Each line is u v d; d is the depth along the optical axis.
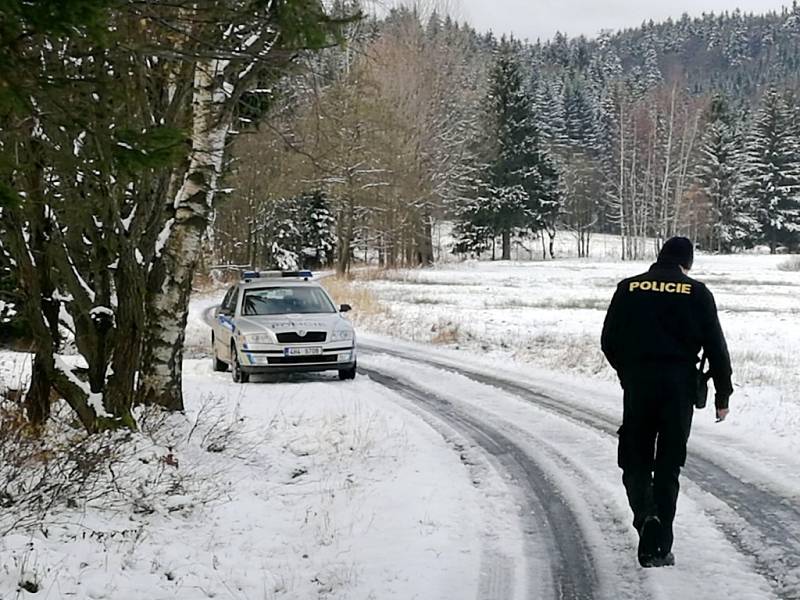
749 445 9.05
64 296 8.22
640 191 77.88
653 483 5.59
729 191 80.19
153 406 8.85
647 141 79.19
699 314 5.59
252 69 8.95
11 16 3.64
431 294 34.53
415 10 47.00
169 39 5.47
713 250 81.62
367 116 37.16
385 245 52.22
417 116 44.97
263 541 6.20
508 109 66.44
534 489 7.48
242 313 14.67
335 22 5.59
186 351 18.86
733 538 6.14
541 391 12.95
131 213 8.00
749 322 24.44
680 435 5.54
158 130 4.77
